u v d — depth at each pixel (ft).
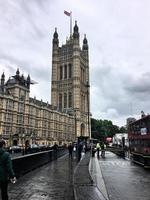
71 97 530.68
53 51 573.74
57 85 556.51
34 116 341.41
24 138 299.17
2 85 305.12
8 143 275.18
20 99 308.81
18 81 308.40
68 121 469.98
